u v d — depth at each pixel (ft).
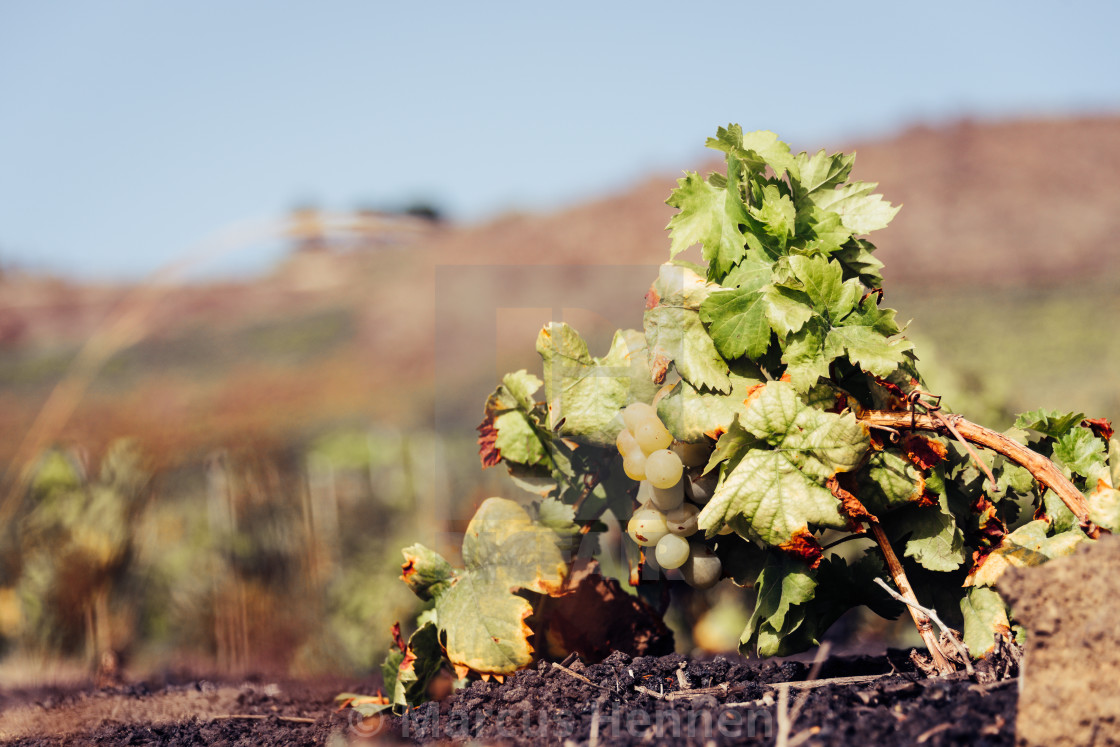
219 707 3.77
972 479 3.21
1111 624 2.74
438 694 3.36
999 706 2.85
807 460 2.99
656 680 3.17
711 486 3.10
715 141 3.13
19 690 4.22
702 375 3.07
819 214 3.17
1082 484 3.10
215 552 5.62
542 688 3.14
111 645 5.28
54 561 5.35
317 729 3.32
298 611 5.41
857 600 3.20
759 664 3.32
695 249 4.61
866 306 3.06
